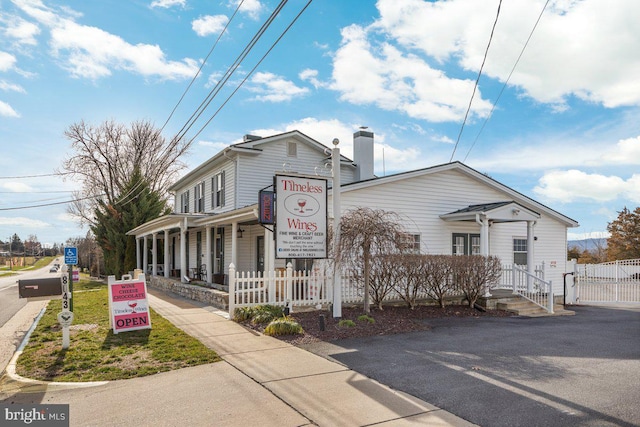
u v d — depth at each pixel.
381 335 9.30
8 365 7.13
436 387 5.83
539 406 5.15
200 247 23.47
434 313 12.66
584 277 20.56
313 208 10.67
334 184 10.98
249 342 8.47
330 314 11.23
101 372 6.61
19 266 94.12
